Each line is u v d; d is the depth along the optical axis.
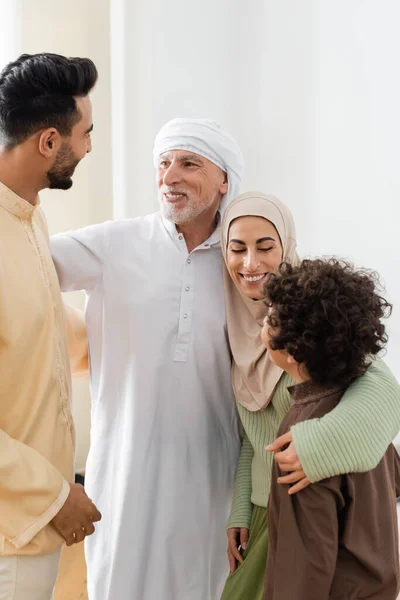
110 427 2.11
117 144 3.58
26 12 3.41
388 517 1.39
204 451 2.06
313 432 1.34
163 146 2.01
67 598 2.74
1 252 1.59
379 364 1.51
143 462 2.03
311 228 3.46
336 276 1.40
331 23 3.31
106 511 2.11
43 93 1.60
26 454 1.58
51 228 3.65
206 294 2.03
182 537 2.05
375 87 3.21
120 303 2.05
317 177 3.42
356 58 3.25
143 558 2.04
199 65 3.52
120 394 2.08
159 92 3.49
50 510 1.59
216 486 2.09
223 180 2.06
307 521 1.32
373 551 1.35
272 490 1.42
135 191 3.55
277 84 3.48
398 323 3.14
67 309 2.15
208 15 3.50
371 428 1.35
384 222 3.22
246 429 1.92
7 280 1.59
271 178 3.56
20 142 1.62
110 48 3.64
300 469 1.34
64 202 3.67
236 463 2.12
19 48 3.35
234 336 1.96
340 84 3.31
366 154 3.26
